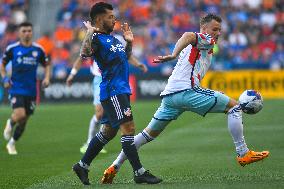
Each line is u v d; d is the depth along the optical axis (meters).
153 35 74.56
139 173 20.45
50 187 21.06
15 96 32.16
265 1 78.50
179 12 77.50
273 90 61.75
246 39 73.75
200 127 38.62
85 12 78.06
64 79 61.41
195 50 20.95
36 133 38.88
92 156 21.19
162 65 65.44
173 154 29.16
